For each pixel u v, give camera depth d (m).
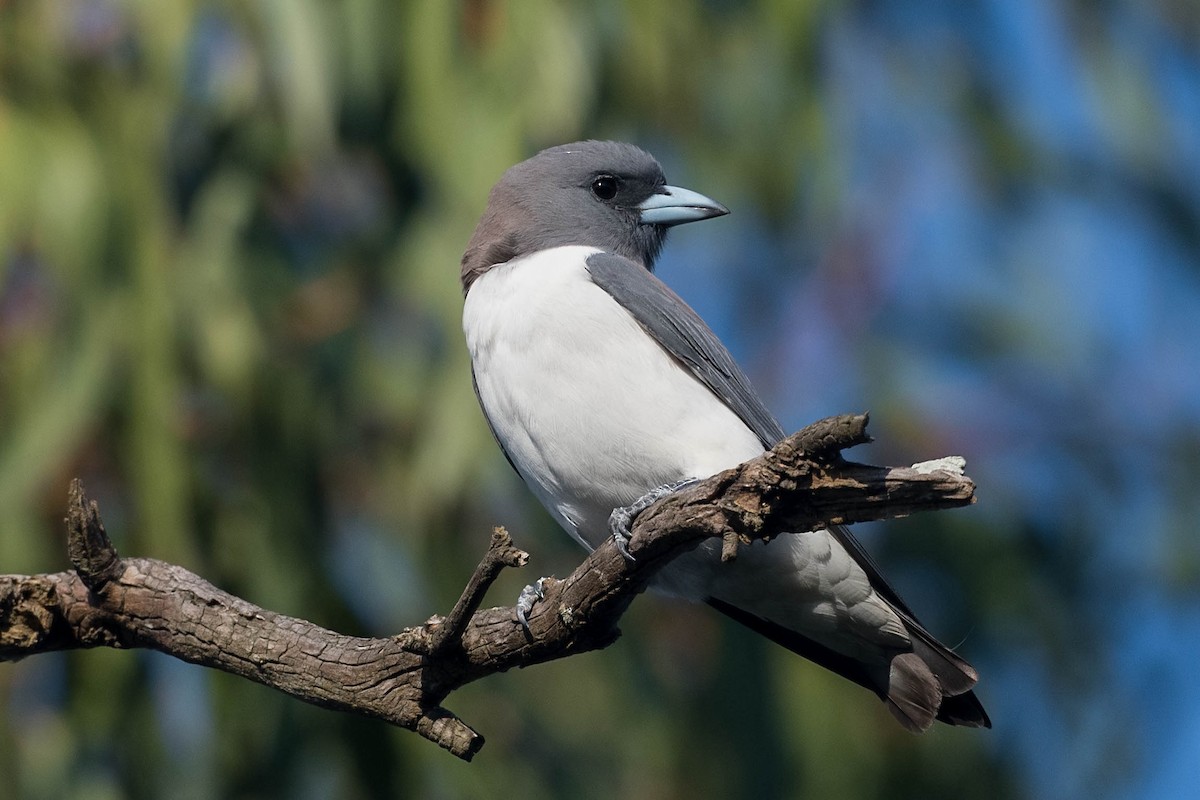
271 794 9.95
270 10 9.89
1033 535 12.52
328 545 10.66
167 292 9.66
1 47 10.05
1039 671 11.82
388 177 10.85
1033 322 13.46
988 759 11.25
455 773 10.09
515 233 9.34
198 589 7.00
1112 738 11.55
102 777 9.88
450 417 9.93
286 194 11.11
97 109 9.98
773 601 8.18
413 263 10.38
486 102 10.22
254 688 9.99
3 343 9.71
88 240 9.62
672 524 6.30
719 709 10.52
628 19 10.73
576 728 10.85
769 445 8.46
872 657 8.34
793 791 10.38
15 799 9.77
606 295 8.20
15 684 10.14
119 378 9.55
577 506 8.27
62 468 9.86
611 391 8.02
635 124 11.26
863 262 13.26
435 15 10.24
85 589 6.99
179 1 10.09
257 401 10.46
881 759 10.77
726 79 11.36
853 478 5.85
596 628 6.75
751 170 11.46
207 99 10.84
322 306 10.99
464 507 10.93
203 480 10.22
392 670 6.78
